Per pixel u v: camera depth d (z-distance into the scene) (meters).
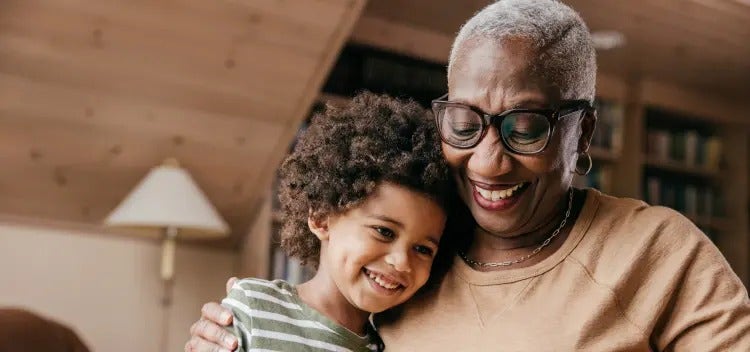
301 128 3.83
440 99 1.34
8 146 3.46
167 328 3.90
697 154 5.18
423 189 1.34
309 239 1.48
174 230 3.65
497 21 1.26
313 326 1.37
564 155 1.27
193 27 3.25
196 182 3.81
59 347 2.23
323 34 3.40
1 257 3.64
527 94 1.22
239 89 3.53
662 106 4.89
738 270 5.20
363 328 1.45
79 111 3.42
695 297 1.27
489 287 1.35
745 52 4.41
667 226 1.31
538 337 1.26
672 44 4.27
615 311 1.27
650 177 5.21
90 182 3.66
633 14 3.90
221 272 4.05
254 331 1.33
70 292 3.74
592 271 1.30
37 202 3.66
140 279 3.87
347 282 1.37
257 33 3.34
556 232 1.35
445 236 1.46
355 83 3.93
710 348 1.24
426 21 3.94
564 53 1.25
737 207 5.25
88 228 3.79
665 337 1.29
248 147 3.75
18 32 3.13
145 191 3.43
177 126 3.59
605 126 4.79
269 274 3.86
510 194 1.28
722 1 3.87
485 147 1.24
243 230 4.02
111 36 3.22
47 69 3.27
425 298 1.42
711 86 4.97
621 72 4.72
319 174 1.39
